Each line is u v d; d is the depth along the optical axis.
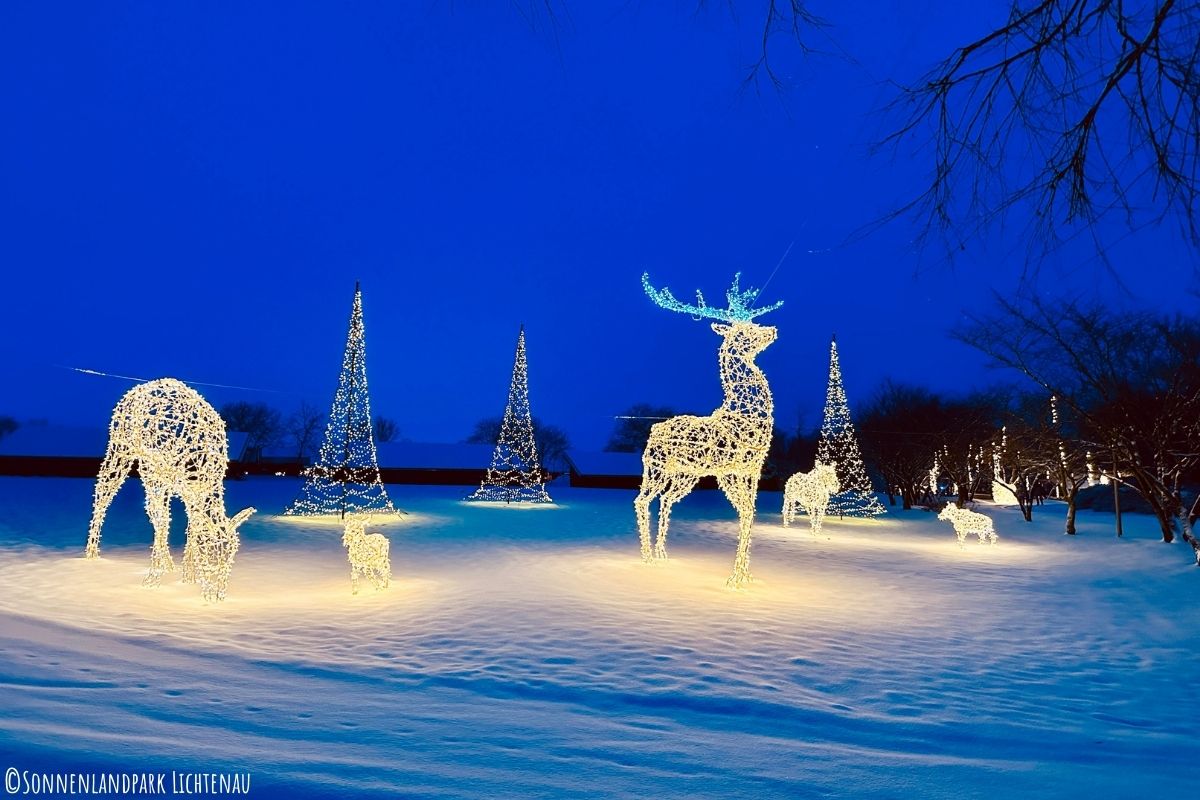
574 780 3.52
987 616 9.30
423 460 41.81
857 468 26.30
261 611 8.05
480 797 3.18
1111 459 16.27
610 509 24.19
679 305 10.97
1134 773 4.12
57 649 5.70
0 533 13.99
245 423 52.28
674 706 5.30
